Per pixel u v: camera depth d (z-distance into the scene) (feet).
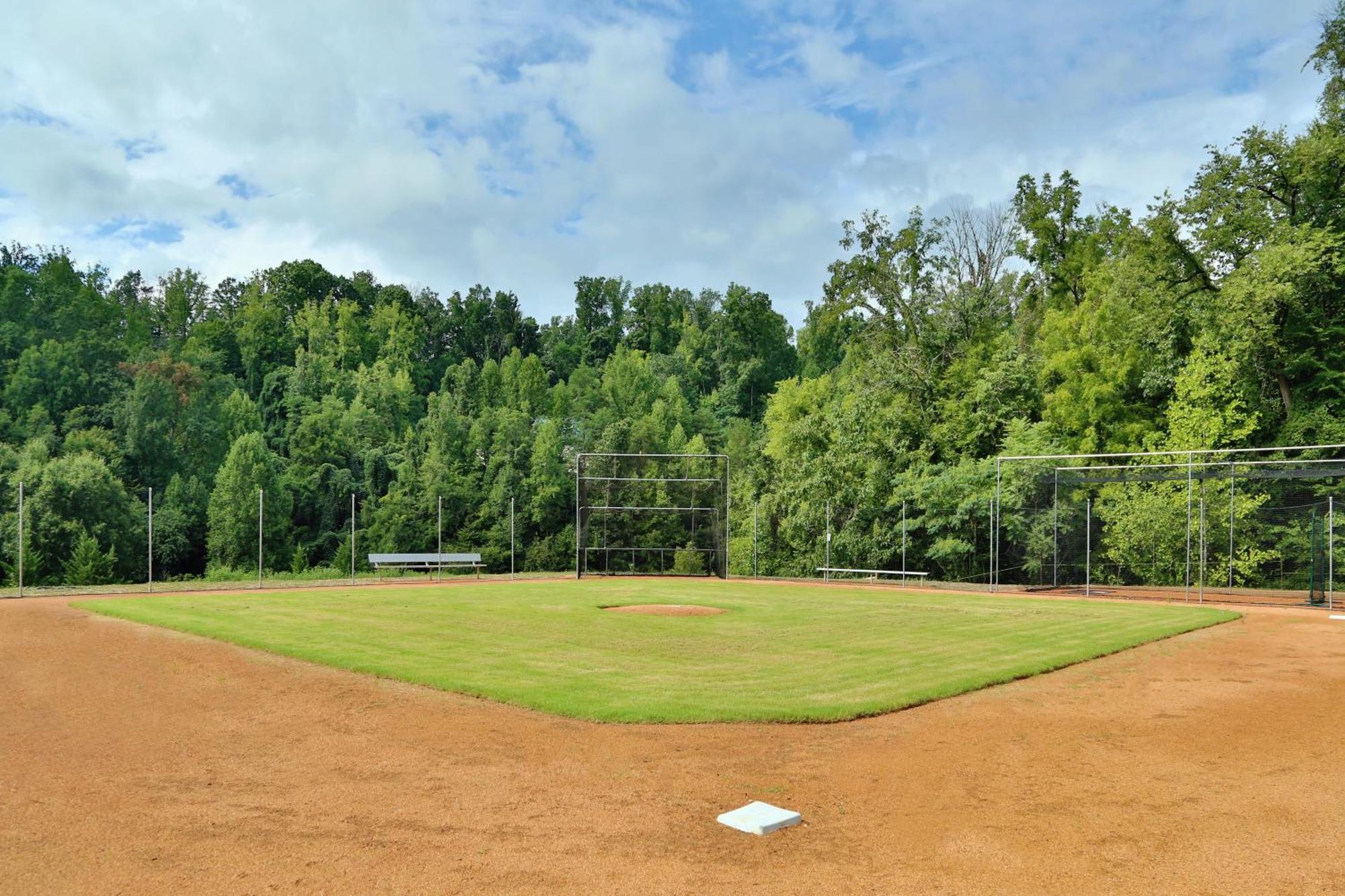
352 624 57.52
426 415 288.51
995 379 129.08
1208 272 124.88
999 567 108.58
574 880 17.08
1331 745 28.17
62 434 191.62
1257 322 106.22
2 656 44.93
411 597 81.61
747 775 24.54
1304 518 101.45
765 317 280.51
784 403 165.37
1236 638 55.11
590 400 272.31
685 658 44.47
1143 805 22.11
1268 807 21.90
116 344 227.40
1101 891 16.72
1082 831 20.07
